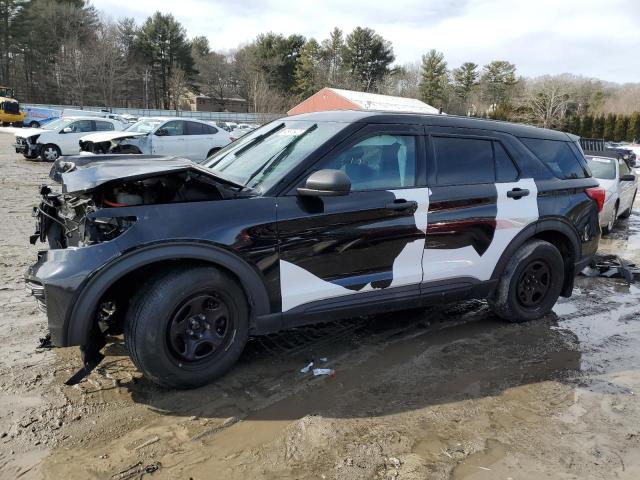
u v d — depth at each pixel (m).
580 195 4.63
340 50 75.31
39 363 3.45
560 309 4.99
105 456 2.58
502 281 4.28
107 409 2.97
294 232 3.21
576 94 71.06
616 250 8.09
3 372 3.31
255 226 3.09
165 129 15.14
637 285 5.94
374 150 3.57
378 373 3.54
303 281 3.31
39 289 2.87
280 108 64.56
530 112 64.25
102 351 3.62
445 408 3.14
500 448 2.78
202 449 2.67
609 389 3.45
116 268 2.79
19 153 18.97
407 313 4.65
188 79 77.62
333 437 2.80
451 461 2.65
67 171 3.58
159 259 2.86
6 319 4.12
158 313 2.91
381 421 2.97
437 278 3.82
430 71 76.00
